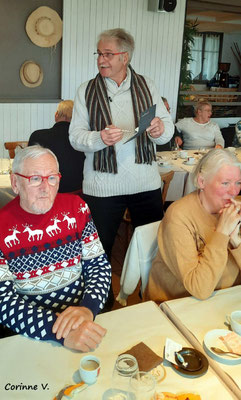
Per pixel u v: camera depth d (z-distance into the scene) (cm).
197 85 855
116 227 267
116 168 249
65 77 545
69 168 302
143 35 579
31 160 153
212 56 858
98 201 257
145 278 203
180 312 156
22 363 128
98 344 136
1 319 147
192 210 178
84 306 152
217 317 154
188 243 173
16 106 527
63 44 532
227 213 166
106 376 124
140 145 249
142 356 130
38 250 160
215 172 170
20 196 156
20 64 524
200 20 784
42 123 550
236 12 689
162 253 181
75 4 526
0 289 151
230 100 806
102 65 238
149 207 266
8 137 534
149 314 153
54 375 124
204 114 517
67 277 166
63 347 136
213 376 126
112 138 228
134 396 113
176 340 140
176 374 126
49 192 154
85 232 172
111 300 252
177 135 533
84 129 251
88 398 116
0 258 154
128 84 248
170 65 612
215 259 163
